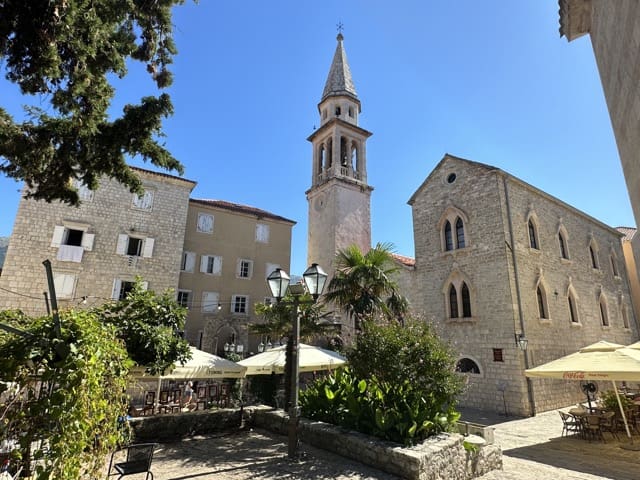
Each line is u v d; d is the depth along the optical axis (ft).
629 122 26.43
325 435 31.12
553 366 41.01
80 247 77.56
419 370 30.22
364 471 25.54
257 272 105.81
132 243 84.74
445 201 73.20
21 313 25.79
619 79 26.45
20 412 12.01
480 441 29.14
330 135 118.93
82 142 25.45
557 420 51.98
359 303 50.03
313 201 117.80
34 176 26.09
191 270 96.27
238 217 107.24
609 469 30.25
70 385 12.44
